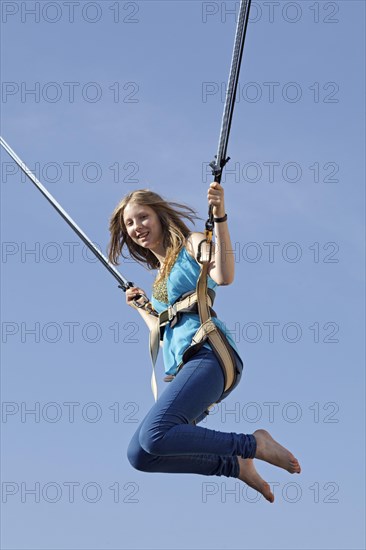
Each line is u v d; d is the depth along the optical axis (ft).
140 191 16.25
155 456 15.23
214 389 14.98
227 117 14.53
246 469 15.62
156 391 16.02
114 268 17.44
